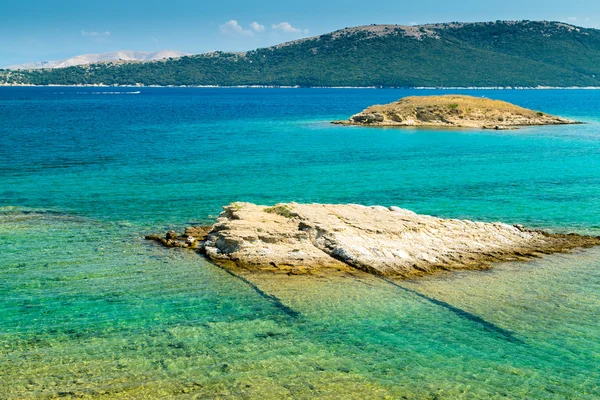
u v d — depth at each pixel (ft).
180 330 59.41
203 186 137.69
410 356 54.70
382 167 172.24
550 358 55.01
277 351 55.16
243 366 52.13
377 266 78.23
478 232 93.66
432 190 137.39
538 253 86.69
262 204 119.24
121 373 50.47
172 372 50.85
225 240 83.87
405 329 60.49
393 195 131.23
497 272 78.38
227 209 96.68
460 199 127.24
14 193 124.77
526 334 59.93
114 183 138.82
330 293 69.87
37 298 67.31
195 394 47.47
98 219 104.99
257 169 164.96
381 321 62.34
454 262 81.56
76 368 51.21
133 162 173.06
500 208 118.42
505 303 67.82
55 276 74.84
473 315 64.28
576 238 94.73
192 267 79.05
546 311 65.77
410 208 118.11
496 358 54.75
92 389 47.85
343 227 86.43
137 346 55.62
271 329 59.98
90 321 61.26
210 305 66.08
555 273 78.38
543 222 106.83
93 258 82.43
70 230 97.14
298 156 193.16
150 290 70.49
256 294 69.41
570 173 162.81
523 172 164.76
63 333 58.23
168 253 85.30
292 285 72.33
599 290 72.38
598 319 63.82
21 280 73.00
